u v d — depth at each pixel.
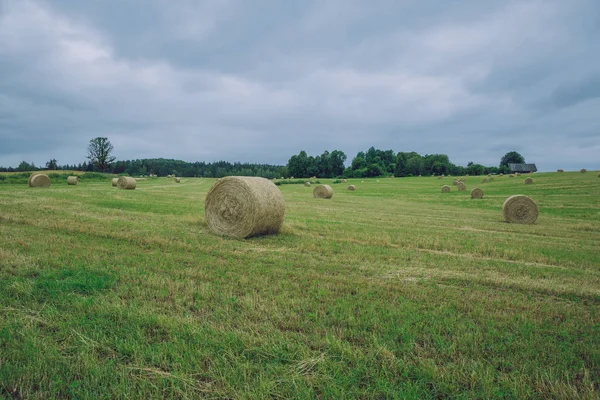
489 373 3.71
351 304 5.49
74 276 6.30
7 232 9.99
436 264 8.44
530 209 18.89
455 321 4.96
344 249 9.81
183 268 7.25
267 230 12.21
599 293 6.50
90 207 17.00
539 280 7.35
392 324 4.75
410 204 29.53
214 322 4.75
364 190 52.06
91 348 4.03
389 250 9.91
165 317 4.75
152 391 3.39
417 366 3.81
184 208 18.72
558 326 4.95
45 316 4.74
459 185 47.69
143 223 12.84
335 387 3.43
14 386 3.40
